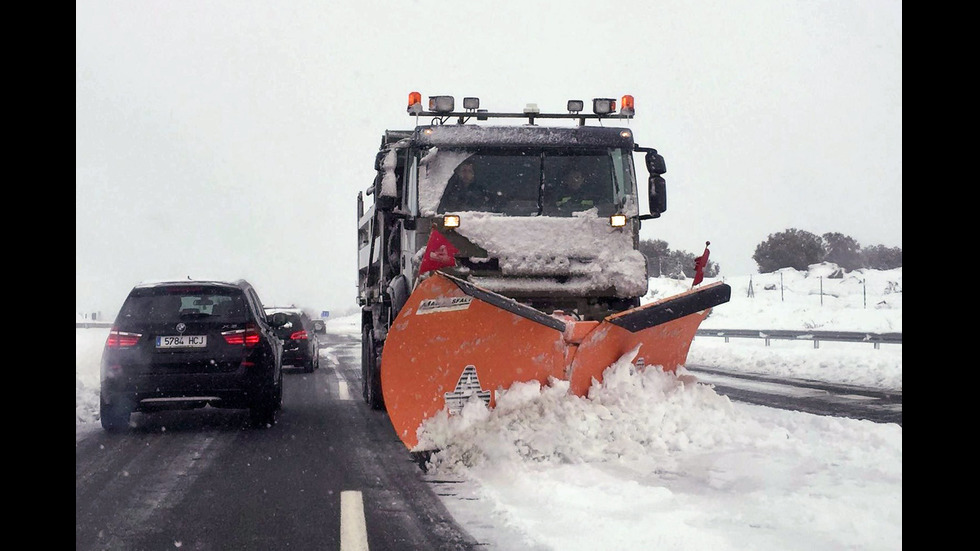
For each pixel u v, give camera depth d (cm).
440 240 759
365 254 1384
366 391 1274
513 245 860
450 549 478
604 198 912
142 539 510
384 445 862
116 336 949
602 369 743
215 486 657
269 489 646
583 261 870
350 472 712
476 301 679
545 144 911
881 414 1017
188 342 952
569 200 907
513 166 905
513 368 716
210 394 948
